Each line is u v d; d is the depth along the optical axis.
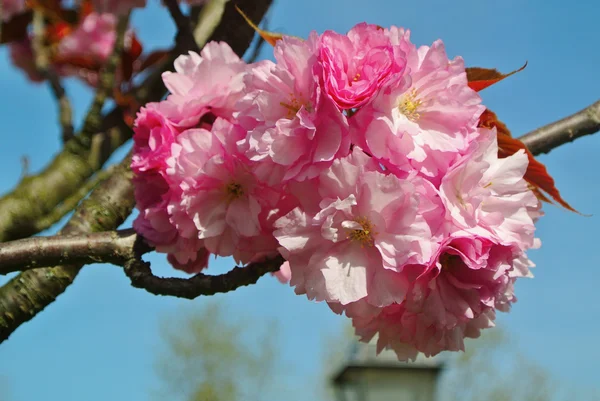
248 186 0.48
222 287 0.49
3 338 0.53
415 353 0.50
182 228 0.48
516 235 0.47
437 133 0.47
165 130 0.49
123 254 0.49
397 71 0.46
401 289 0.46
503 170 0.47
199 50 0.60
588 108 0.54
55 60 1.02
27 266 0.49
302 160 0.46
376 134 0.46
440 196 0.46
